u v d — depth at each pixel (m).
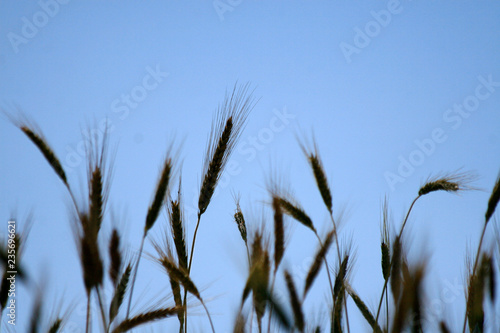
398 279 4.70
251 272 4.42
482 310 4.77
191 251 5.27
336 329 5.32
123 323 4.53
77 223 4.29
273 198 5.16
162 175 5.16
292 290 4.72
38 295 4.48
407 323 3.90
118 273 4.50
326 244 5.64
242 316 4.52
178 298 5.13
